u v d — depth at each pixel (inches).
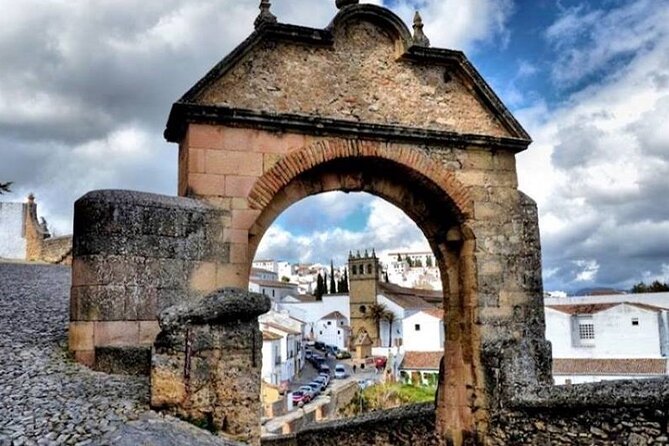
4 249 1402.6
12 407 253.8
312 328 4306.1
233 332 285.9
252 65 447.5
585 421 378.3
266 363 2412.6
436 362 2337.6
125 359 328.2
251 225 423.2
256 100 443.5
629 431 350.0
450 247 516.1
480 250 489.1
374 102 477.4
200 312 277.7
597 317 1931.6
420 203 518.3
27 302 575.8
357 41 482.6
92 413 249.8
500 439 444.8
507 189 506.3
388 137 472.7
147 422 245.8
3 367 322.3
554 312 1979.6
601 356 1899.6
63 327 444.8
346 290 5064.0
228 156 428.1
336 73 470.6
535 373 472.7
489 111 512.1
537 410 414.0
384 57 488.4
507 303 487.8
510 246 498.3
